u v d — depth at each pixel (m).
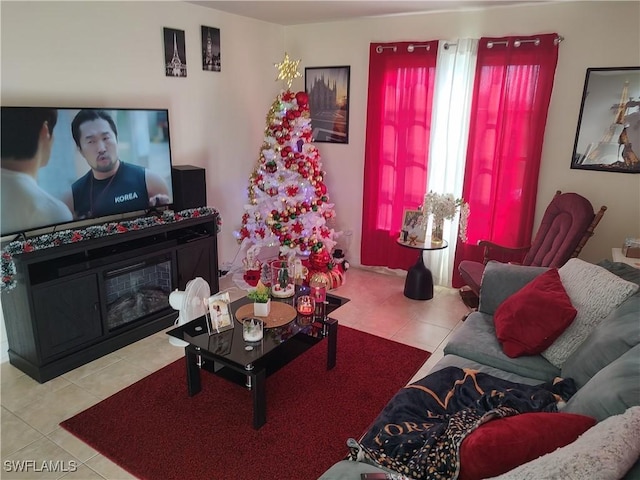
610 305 2.07
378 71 4.21
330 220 4.95
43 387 2.67
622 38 3.30
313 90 4.72
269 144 4.06
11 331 2.82
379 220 4.60
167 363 2.95
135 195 3.29
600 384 1.52
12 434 2.27
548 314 2.19
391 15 4.11
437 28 3.96
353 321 3.61
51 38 2.85
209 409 2.49
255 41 4.42
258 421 2.31
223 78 4.16
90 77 3.11
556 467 1.05
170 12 3.57
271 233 4.13
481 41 3.71
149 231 3.17
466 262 3.62
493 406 1.76
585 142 3.55
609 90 3.40
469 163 3.93
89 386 2.68
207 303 2.61
